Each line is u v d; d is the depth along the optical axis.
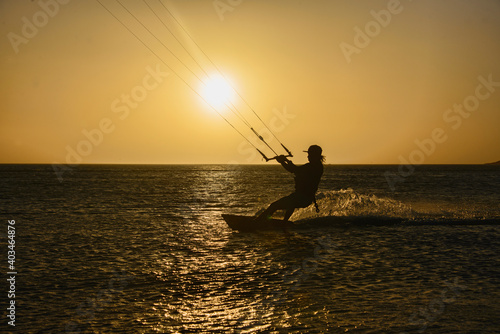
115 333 6.61
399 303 7.78
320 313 7.33
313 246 12.77
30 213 22.27
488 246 12.62
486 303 7.78
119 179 77.25
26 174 106.69
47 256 11.72
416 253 11.69
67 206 26.19
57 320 7.10
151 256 11.66
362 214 18.23
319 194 22.88
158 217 20.62
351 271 9.86
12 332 6.62
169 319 7.12
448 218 17.86
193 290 8.56
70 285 8.95
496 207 22.42
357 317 7.16
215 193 39.12
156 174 116.50
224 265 10.53
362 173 135.00
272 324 6.91
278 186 53.59
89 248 12.81
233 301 7.92
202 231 15.98
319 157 15.53
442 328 6.76
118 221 19.06
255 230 15.83
